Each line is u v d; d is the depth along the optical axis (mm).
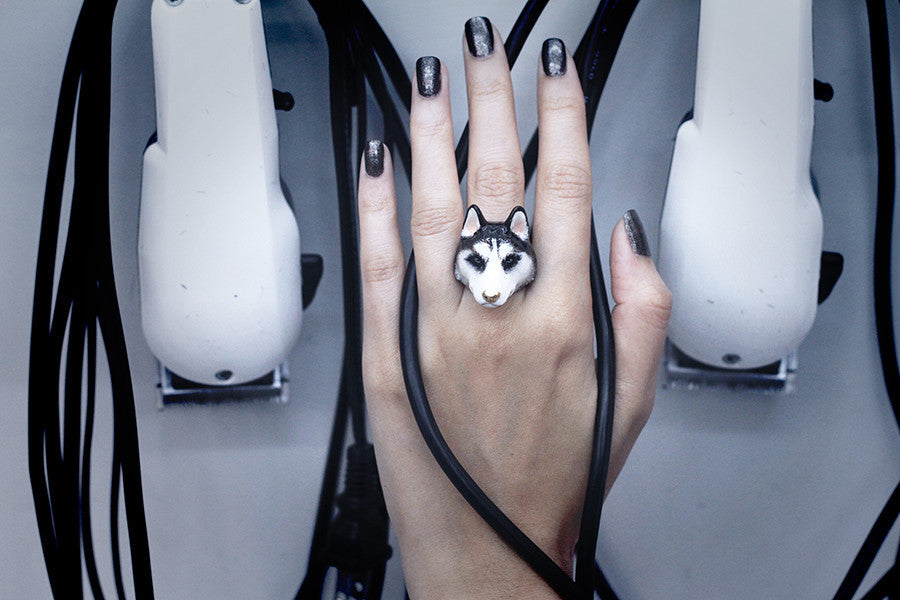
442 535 414
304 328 490
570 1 465
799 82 401
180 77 395
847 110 479
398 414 419
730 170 412
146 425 487
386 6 465
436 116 405
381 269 414
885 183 471
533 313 401
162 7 390
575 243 402
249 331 420
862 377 502
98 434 486
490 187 404
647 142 479
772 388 485
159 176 408
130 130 464
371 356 421
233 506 497
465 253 371
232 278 413
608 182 483
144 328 433
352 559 438
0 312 479
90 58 412
